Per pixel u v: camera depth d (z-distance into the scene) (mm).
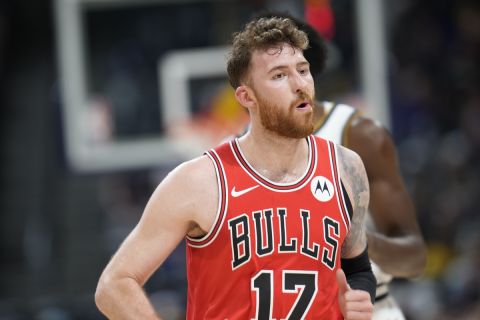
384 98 26156
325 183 8266
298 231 8039
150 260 8195
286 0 25906
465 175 29484
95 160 26953
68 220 32906
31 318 24984
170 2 26875
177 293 25109
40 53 37469
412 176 29922
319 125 10562
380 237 10055
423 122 32719
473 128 31562
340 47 26234
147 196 31797
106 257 31922
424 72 34469
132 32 27047
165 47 26797
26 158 34844
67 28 27047
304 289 8016
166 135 26609
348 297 7863
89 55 27125
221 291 8070
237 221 8008
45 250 32094
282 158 8195
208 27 26609
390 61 33188
